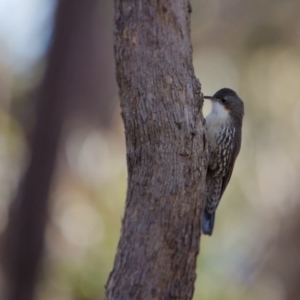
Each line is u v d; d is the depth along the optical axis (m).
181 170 5.96
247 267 16.41
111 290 5.89
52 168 14.22
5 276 14.12
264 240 16.77
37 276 13.94
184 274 5.97
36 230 13.98
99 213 14.33
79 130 14.73
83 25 14.68
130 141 6.09
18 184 14.34
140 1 6.06
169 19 6.09
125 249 5.91
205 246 15.70
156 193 5.93
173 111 5.98
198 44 19.00
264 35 18.23
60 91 14.45
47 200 14.12
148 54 6.03
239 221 17.77
